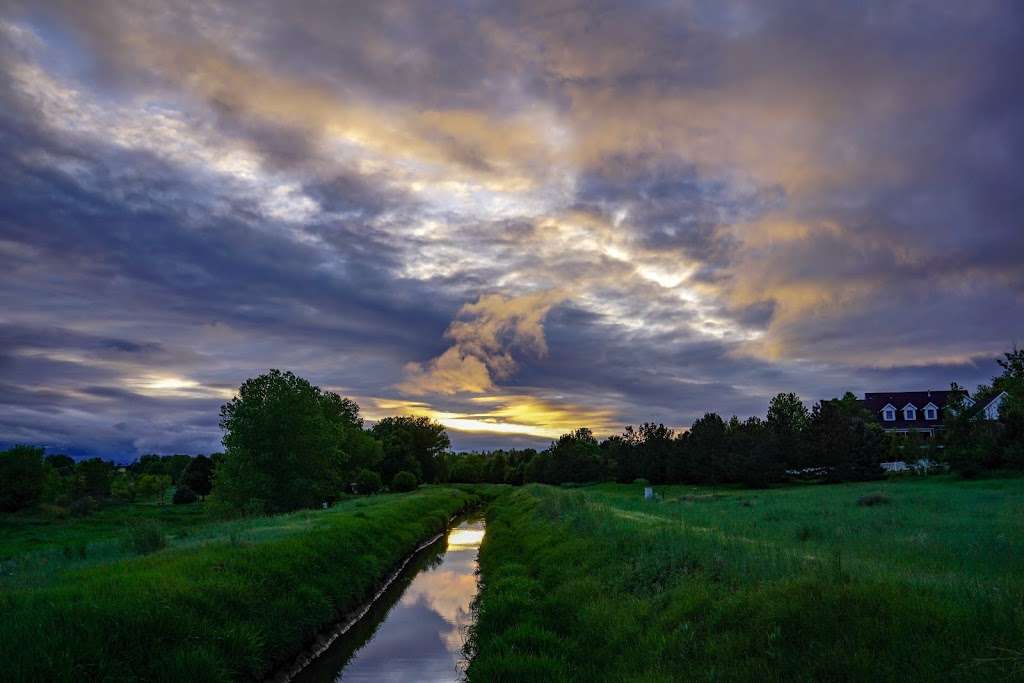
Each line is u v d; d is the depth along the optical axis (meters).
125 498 80.81
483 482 138.62
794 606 9.10
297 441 50.53
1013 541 13.77
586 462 92.12
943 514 21.31
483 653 12.59
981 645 7.30
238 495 48.12
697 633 10.02
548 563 19.08
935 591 8.77
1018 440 44.16
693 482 67.94
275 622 15.04
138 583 13.12
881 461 63.09
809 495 36.72
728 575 11.66
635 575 14.12
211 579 14.62
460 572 29.66
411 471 103.69
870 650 7.80
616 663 10.52
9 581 14.40
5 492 52.41
